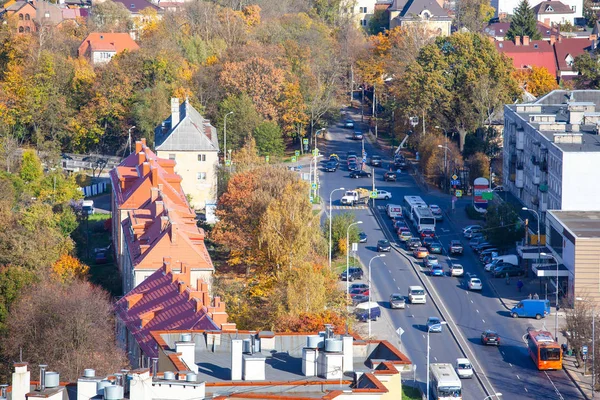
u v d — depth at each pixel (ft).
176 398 509.76
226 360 618.44
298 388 551.18
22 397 517.14
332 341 571.28
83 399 505.66
